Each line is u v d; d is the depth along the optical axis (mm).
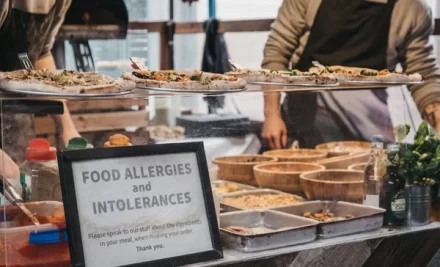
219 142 2646
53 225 1738
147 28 4281
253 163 2768
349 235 2125
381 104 2971
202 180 1868
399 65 3801
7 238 1707
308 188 2547
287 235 1970
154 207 1774
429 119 3584
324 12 3797
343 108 2902
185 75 2307
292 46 3914
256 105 2740
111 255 1685
